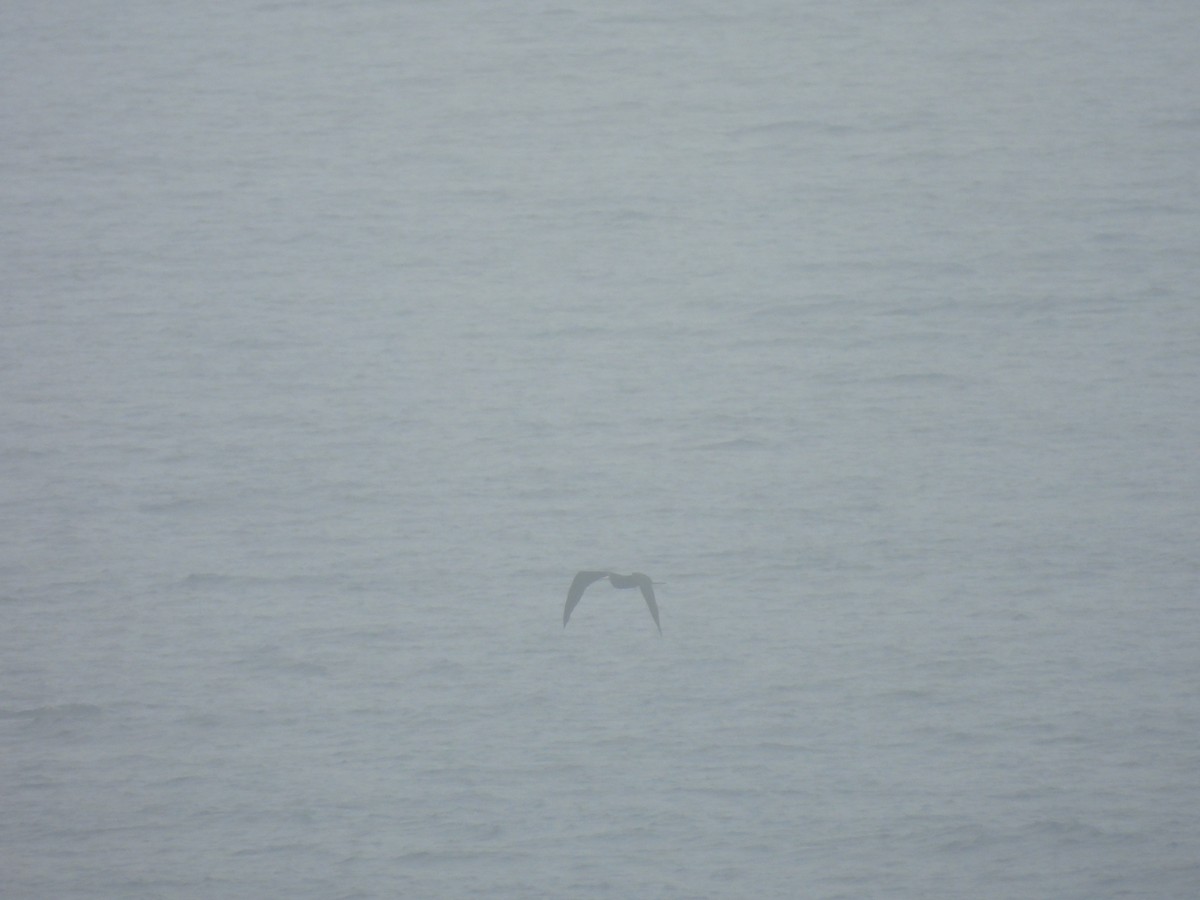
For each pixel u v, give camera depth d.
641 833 94.88
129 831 97.75
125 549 148.50
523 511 156.00
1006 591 131.88
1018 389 190.75
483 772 103.69
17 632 129.50
